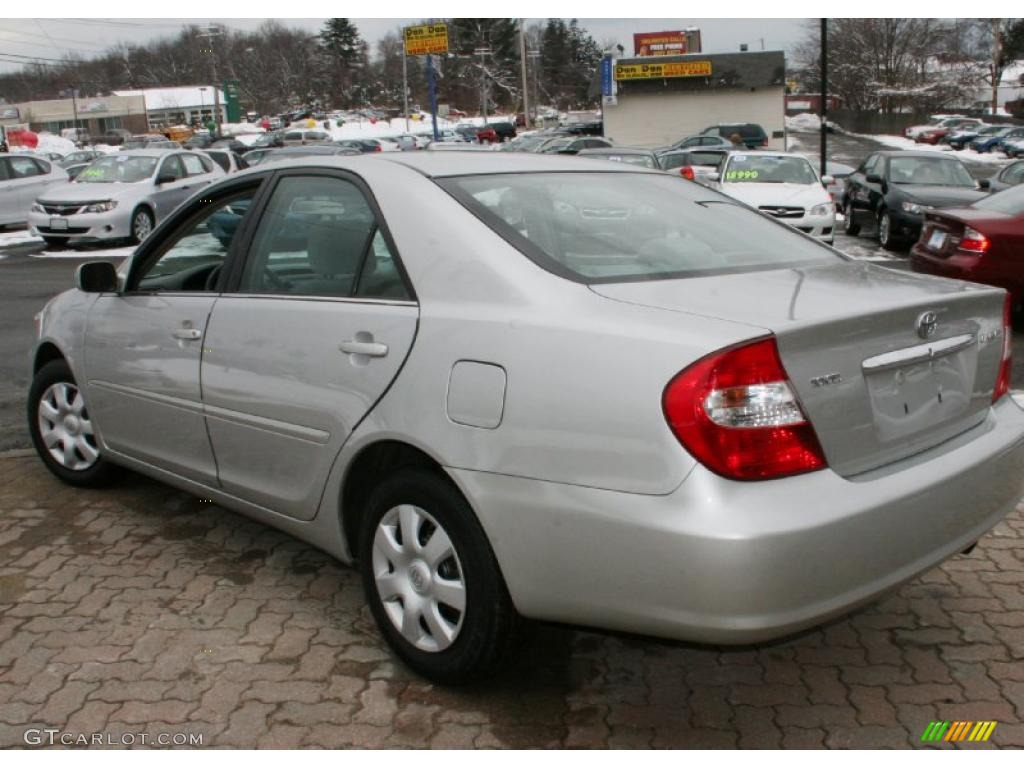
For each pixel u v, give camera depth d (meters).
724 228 3.39
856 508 2.37
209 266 3.81
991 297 2.94
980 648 3.20
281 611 3.46
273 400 3.28
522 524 2.55
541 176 3.37
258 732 2.75
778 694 2.95
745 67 45.84
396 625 3.00
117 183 17.02
